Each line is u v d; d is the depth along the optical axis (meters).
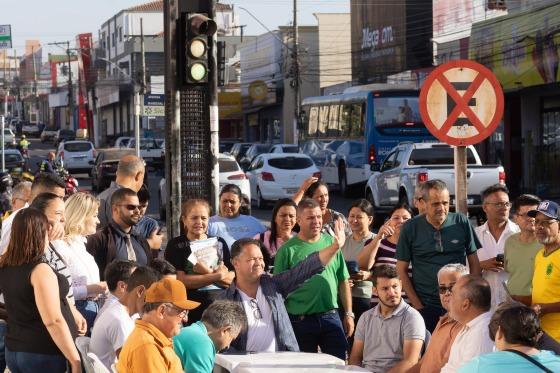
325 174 45.41
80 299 9.16
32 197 11.09
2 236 10.26
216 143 12.91
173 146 12.70
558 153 40.38
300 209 10.19
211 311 7.96
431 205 10.27
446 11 58.22
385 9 62.72
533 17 38.41
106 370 7.32
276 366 8.14
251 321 9.05
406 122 40.44
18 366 8.21
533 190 41.19
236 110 86.56
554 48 36.69
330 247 9.34
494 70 41.62
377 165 29.69
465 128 10.59
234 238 11.69
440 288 8.65
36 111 166.50
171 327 6.96
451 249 10.32
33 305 8.08
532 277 10.05
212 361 7.81
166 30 12.66
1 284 8.17
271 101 78.75
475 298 7.84
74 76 146.75
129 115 103.06
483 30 42.69
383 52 63.19
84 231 9.97
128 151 48.59
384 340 9.23
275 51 78.69
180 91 12.88
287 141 77.94
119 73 107.19
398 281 9.21
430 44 59.81
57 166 41.50
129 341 6.94
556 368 6.61
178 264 10.12
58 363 8.23
